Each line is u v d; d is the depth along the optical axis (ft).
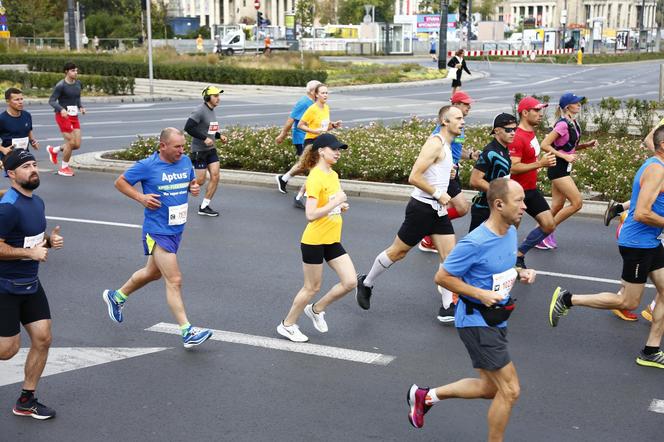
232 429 18.63
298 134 45.37
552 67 201.46
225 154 55.52
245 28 248.93
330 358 22.99
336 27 268.41
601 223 40.34
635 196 22.29
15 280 18.65
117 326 25.73
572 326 25.81
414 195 26.32
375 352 23.49
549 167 31.96
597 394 20.59
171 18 309.01
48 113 94.12
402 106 99.40
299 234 38.19
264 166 54.19
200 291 29.35
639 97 107.55
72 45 197.67
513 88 128.67
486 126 68.39
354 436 18.31
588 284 30.17
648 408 19.81
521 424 18.90
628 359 23.06
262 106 100.78
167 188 23.25
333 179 23.79
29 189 18.89
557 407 19.83
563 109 32.40
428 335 24.98
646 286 30.12
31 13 248.93
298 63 164.14
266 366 22.39
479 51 259.39
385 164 50.49
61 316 26.68
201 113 40.88
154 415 19.38
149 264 24.50
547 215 30.22
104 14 261.03
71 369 22.15
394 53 249.34
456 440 18.19
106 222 40.65
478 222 27.94
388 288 29.86
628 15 469.16
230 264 32.96
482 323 16.74
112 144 67.56
